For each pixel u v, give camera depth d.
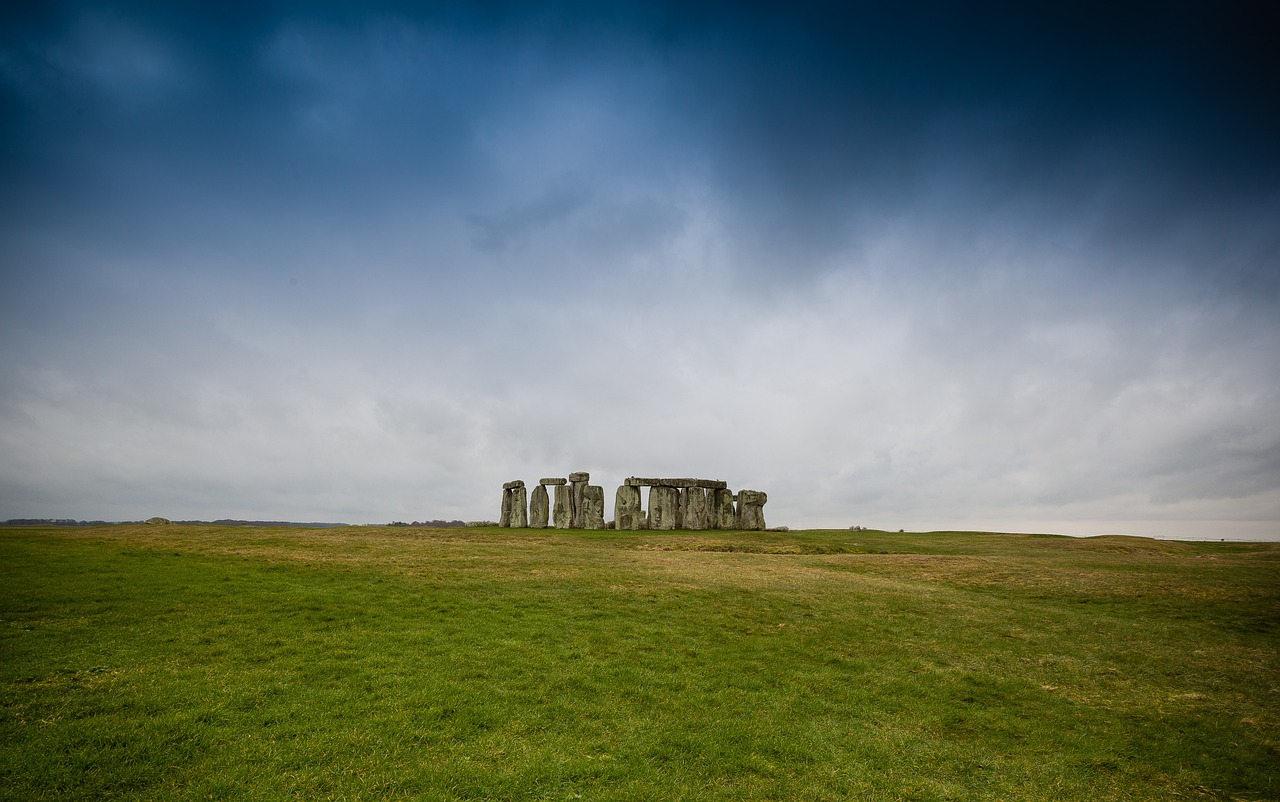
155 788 11.33
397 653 18.67
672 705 16.36
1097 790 13.45
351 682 16.31
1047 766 14.38
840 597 29.30
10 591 22.72
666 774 12.94
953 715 16.97
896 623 25.36
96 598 22.48
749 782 12.92
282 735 13.42
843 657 21.08
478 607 24.55
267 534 46.66
